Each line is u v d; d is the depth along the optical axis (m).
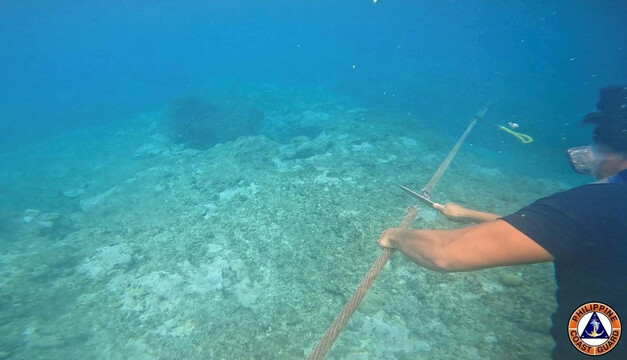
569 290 1.01
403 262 4.88
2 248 6.05
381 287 4.54
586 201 0.94
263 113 16.41
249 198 7.13
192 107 16.81
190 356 3.93
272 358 3.79
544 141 13.18
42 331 4.36
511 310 4.00
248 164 8.76
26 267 5.43
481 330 3.83
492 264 1.00
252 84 24.20
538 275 4.39
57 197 9.73
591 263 0.93
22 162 13.98
